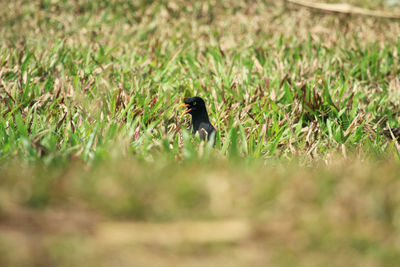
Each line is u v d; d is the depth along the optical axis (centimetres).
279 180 923
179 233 791
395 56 2392
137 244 755
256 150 1227
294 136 1409
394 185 912
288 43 2583
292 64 2205
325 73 2105
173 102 1645
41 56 2059
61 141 1323
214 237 784
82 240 749
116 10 3256
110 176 914
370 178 934
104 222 805
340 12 3152
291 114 1622
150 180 913
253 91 1778
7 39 2636
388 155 1279
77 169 980
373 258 751
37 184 871
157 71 2062
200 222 820
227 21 3109
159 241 769
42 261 699
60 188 864
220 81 1859
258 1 3512
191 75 2066
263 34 2812
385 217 845
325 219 825
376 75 2177
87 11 3256
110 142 1172
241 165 1054
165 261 724
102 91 1662
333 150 1339
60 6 3266
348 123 1611
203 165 1007
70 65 2075
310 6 3161
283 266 727
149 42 2569
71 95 1656
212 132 1443
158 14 3173
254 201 868
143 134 1290
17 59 2109
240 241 779
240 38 2742
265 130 1416
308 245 774
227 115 1574
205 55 2389
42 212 812
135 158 1079
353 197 873
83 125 1385
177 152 1154
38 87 1755
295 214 842
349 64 2258
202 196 877
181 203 857
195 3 3334
